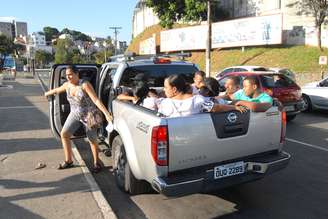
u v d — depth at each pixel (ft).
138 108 13.89
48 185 16.24
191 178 12.18
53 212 13.58
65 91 19.80
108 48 286.87
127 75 19.75
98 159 19.24
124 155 15.51
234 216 13.94
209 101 13.26
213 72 94.07
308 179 17.92
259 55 89.92
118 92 17.65
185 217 13.96
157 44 148.77
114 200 15.58
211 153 12.69
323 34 83.20
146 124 12.60
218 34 104.27
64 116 20.34
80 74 21.85
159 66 20.98
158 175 12.11
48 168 18.67
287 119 34.37
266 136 14.01
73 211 13.66
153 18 184.65
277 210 14.44
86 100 18.01
